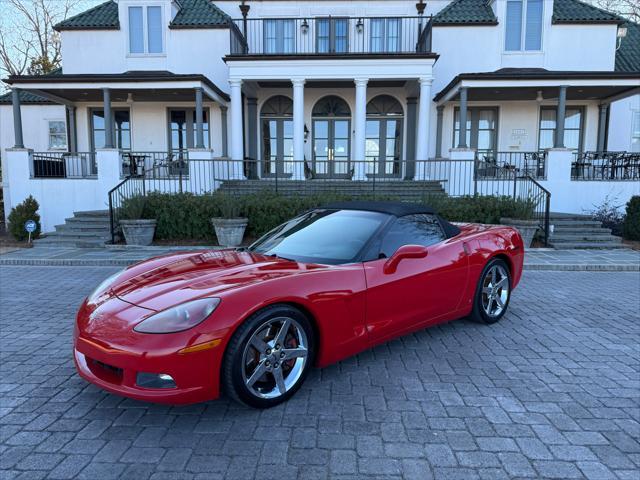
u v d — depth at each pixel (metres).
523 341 4.36
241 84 14.37
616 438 2.67
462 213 10.54
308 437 2.69
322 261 3.64
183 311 2.76
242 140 15.17
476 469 2.38
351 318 3.40
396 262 3.71
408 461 2.45
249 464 2.43
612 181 13.41
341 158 16.84
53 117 18.33
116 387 2.75
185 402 2.71
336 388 3.34
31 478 2.31
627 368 3.71
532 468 2.38
